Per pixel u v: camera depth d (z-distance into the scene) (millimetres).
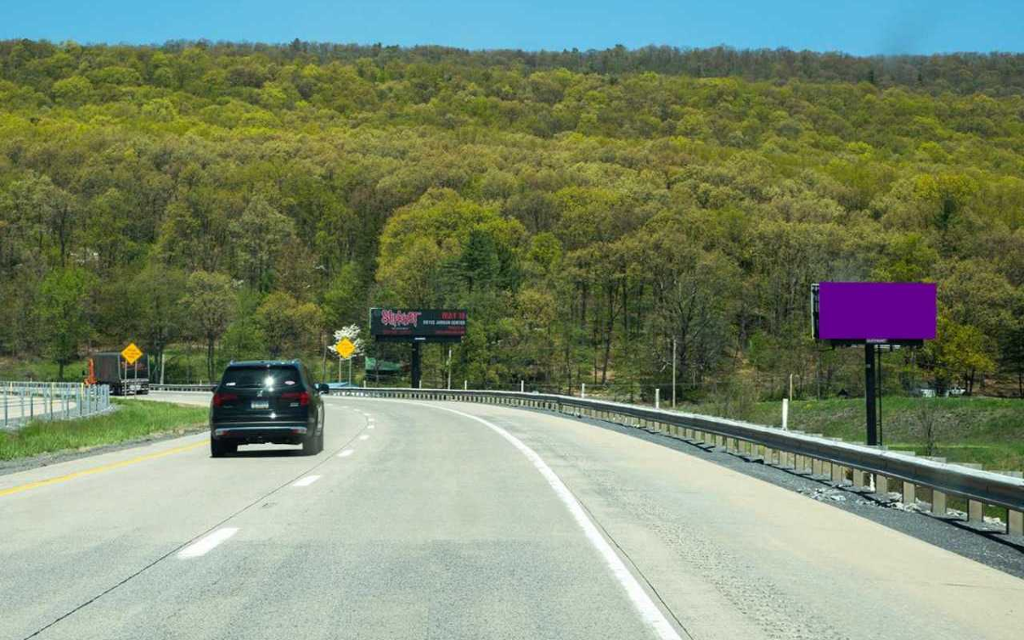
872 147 188750
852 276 99500
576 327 116688
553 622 7520
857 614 7883
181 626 7387
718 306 101812
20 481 17750
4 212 147625
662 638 7090
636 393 99875
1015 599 8516
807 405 76938
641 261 113750
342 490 16031
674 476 18531
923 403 71188
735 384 89625
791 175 153750
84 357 136000
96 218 152500
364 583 8883
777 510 13953
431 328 91562
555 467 20094
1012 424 66062
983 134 193125
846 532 12062
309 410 22906
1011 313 95000
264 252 148250
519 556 10211
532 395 57719
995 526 12508
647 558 10141
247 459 22594
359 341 127688
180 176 163375
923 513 13922
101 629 7305
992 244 106062
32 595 8414
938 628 7488
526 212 149500
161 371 129000
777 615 7812
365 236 157750
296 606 8008
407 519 12773
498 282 123438
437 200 148250
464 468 19906
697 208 135875
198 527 12102
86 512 13484
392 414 48594
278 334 130125
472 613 7789
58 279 129500
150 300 129375
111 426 35906
